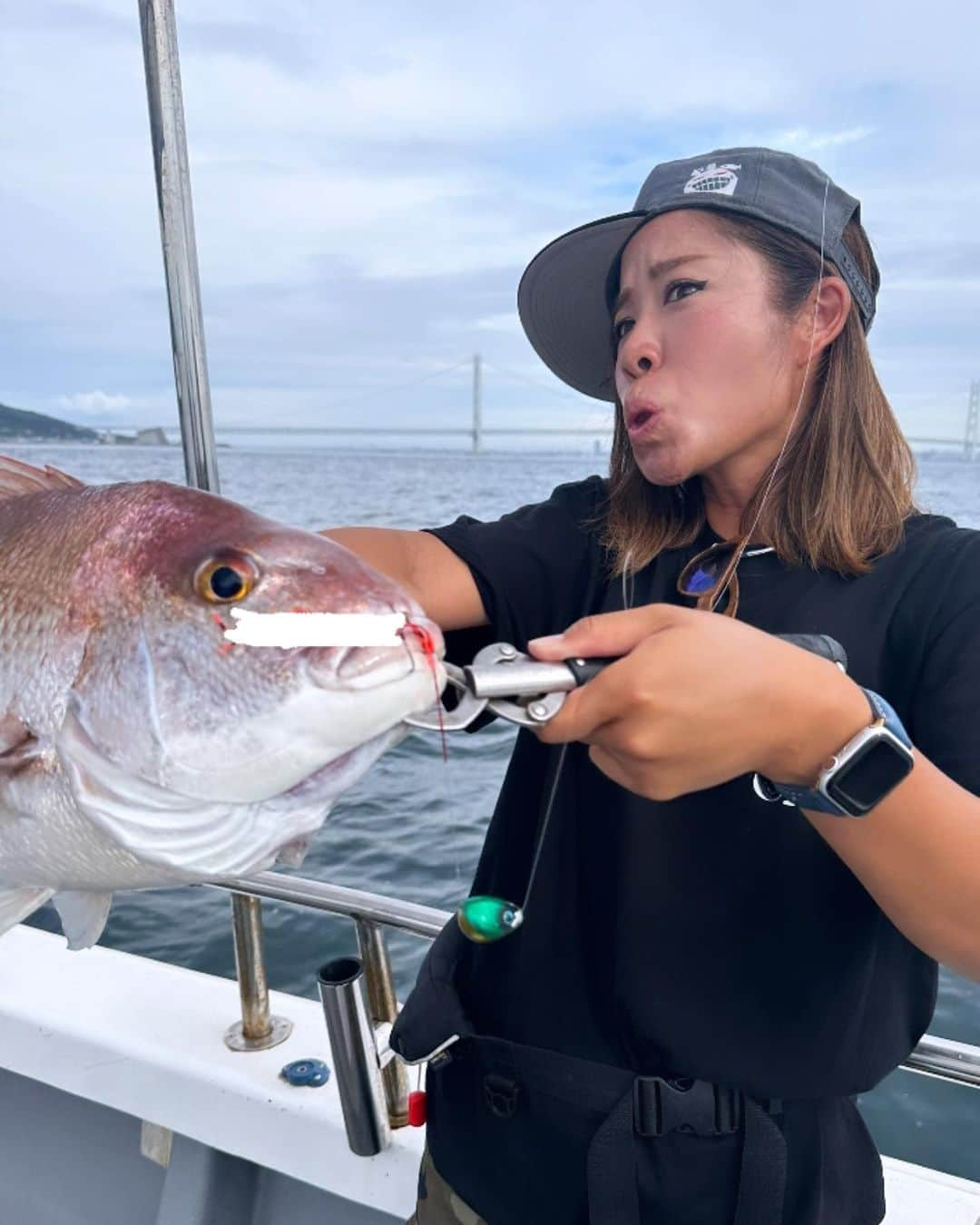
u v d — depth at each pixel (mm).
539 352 1711
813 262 1173
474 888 1389
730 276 1167
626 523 1361
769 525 1207
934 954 960
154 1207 1920
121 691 1018
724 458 1237
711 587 1226
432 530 1406
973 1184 1595
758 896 1109
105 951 2205
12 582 1087
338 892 1738
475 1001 1268
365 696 937
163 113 1400
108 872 1078
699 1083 1104
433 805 4980
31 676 1056
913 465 1265
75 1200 1973
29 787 1054
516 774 1346
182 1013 1985
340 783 1007
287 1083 1780
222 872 1018
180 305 1465
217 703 983
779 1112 1109
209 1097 1780
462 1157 1248
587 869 1211
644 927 1124
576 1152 1152
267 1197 1849
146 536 1058
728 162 1193
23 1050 1926
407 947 3914
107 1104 1852
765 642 826
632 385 1235
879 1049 1115
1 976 2096
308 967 3730
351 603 1003
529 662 847
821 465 1183
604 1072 1146
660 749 807
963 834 863
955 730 1012
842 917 1103
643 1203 1113
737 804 1118
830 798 852
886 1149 2889
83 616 1045
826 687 828
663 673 785
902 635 1107
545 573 1385
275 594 1005
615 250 1419
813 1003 1094
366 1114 1585
